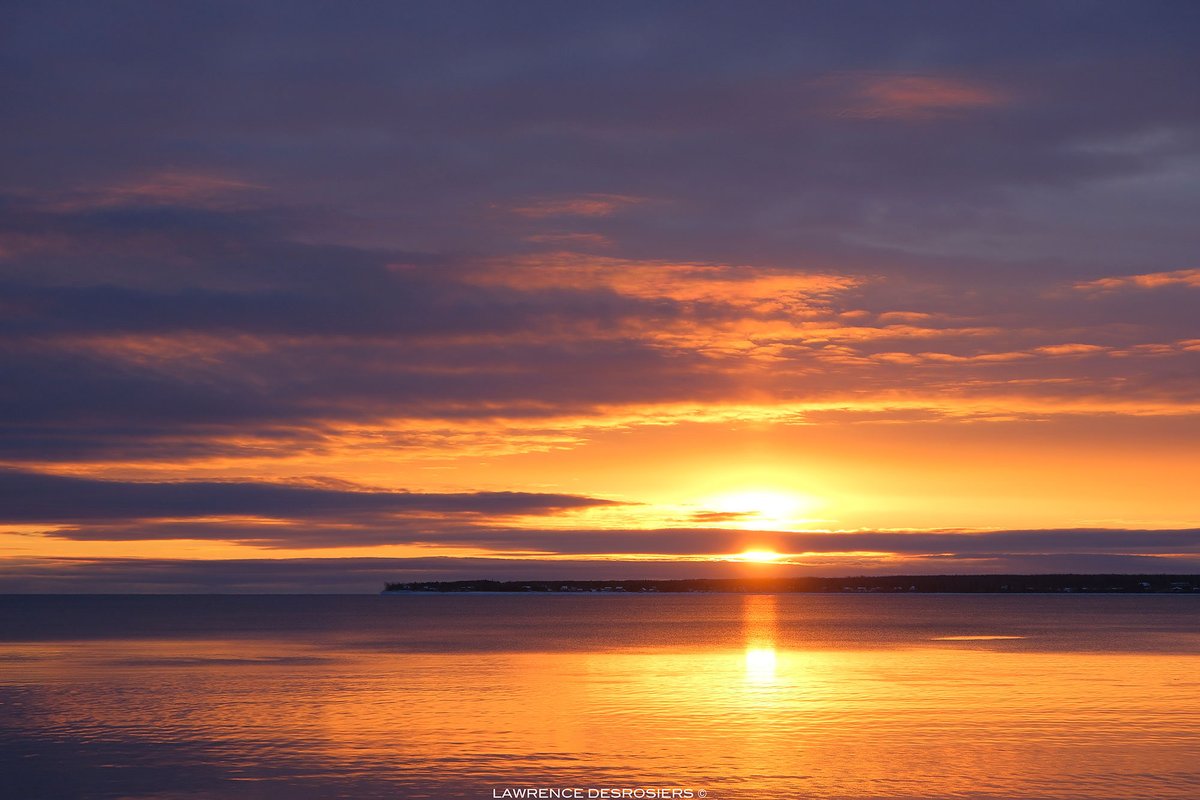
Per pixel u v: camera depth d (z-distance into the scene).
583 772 39.44
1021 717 51.53
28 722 50.75
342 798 36.06
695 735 46.66
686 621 184.50
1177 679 69.56
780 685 66.19
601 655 93.94
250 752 43.12
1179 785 37.16
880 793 36.41
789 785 37.56
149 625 164.38
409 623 175.38
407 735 46.75
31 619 191.62
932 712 53.44
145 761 41.59
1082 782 37.56
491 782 38.09
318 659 89.00
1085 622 171.25
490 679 70.69
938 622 173.88
